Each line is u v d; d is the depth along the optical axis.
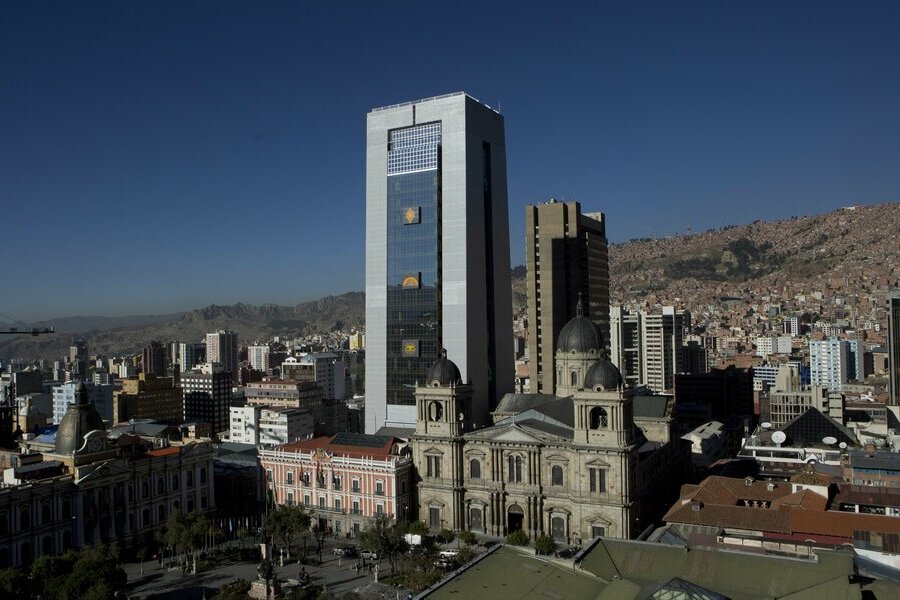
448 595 88.75
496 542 155.12
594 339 185.38
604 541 105.00
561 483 155.00
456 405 167.00
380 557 144.25
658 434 182.25
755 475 193.50
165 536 149.75
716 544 115.94
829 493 138.12
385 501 166.12
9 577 114.56
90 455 153.00
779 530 120.19
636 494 153.00
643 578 96.38
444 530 154.25
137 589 133.50
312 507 176.12
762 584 91.25
